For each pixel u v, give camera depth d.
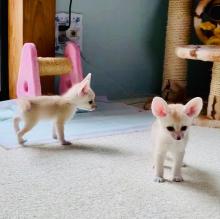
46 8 0.99
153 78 1.31
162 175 0.62
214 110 0.96
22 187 0.57
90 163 0.67
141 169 0.66
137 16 1.23
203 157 0.73
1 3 1.03
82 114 1.00
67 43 1.01
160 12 1.28
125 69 1.24
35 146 0.75
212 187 0.60
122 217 0.50
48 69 0.93
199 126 0.94
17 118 0.76
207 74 1.38
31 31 0.98
